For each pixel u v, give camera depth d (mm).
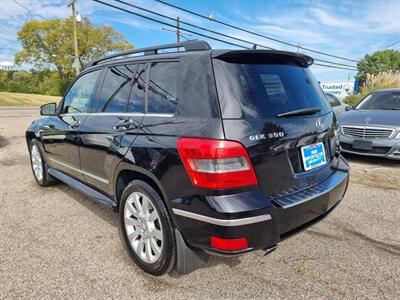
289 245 2881
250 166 1892
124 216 2598
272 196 2018
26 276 2416
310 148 2340
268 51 2260
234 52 2082
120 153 2502
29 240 2994
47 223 3375
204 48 2203
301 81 2553
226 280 2371
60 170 4020
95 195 3137
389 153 5332
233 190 1858
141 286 2301
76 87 3711
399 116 5578
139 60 2688
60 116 3824
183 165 1962
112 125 2717
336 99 9602
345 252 2752
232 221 1801
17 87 52938
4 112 21172
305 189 2258
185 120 2047
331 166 2695
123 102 2748
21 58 43594
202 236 1934
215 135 1846
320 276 2408
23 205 3893
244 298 2166
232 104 1936
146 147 2236
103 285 2311
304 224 2219
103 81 3146
